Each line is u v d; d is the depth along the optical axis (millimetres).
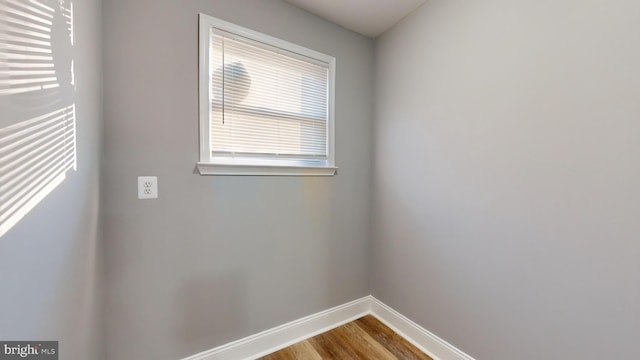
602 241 1002
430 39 1683
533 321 1207
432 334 1687
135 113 1259
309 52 1798
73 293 864
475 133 1436
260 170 1626
